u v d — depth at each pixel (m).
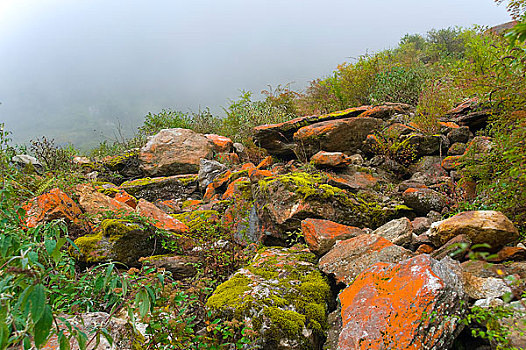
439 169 5.80
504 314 2.22
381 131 7.00
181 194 8.88
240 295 3.28
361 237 3.87
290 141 8.40
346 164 6.16
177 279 4.48
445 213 4.43
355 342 2.40
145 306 1.94
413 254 3.49
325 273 3.68
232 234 5.16
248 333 2.74
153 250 4.79
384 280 2.83
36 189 5.76
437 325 2.32
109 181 9.96
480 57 6.03
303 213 4.84
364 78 10.09
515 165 3.22
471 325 2.47
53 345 2.57
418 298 2.44
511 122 3.79
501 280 2.66
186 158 10.17
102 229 4.72
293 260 4.11
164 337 2.55
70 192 5.96
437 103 7.25
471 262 3.00
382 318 2.44
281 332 2.88
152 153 10.30
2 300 1.52
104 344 2.65
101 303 3.26
